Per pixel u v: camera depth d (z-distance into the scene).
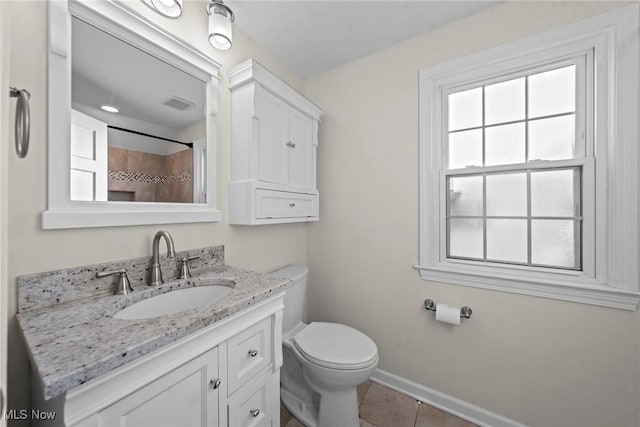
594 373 1.14
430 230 1.54
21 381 0.74
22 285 0.74
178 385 0.68
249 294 0.91
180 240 1.18
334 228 1.91
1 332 0.43
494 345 1.35
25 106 0.59
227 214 1.40
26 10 0.76
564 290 1.18
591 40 1.14
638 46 1.04
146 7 1.05
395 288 1.65
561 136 1.25
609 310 1.11
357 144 1.80
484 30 1.37
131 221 0.98
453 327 1.46
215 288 1.12
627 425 1.08
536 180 1.31
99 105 0.92
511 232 1.37
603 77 1.12
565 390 1.19
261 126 1.38
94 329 0.65
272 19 1.42
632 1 1.05
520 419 1.29
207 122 1.28
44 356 0.53
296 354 1.33
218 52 1.36
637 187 1.05
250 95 1.32
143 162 1.05
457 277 1.44
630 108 1.05
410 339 1.60
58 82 0.81
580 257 1.21
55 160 0.81
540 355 1.24
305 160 1.74
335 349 1.28
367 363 1.18
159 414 0.64
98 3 0.90
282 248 1.82
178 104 1.17
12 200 0.74
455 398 1.45
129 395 0.58
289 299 1.55
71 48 0.85
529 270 1.30
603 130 1.12
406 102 1.60
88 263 0.89
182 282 1.07
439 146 1.53
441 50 1.49
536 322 1.25
